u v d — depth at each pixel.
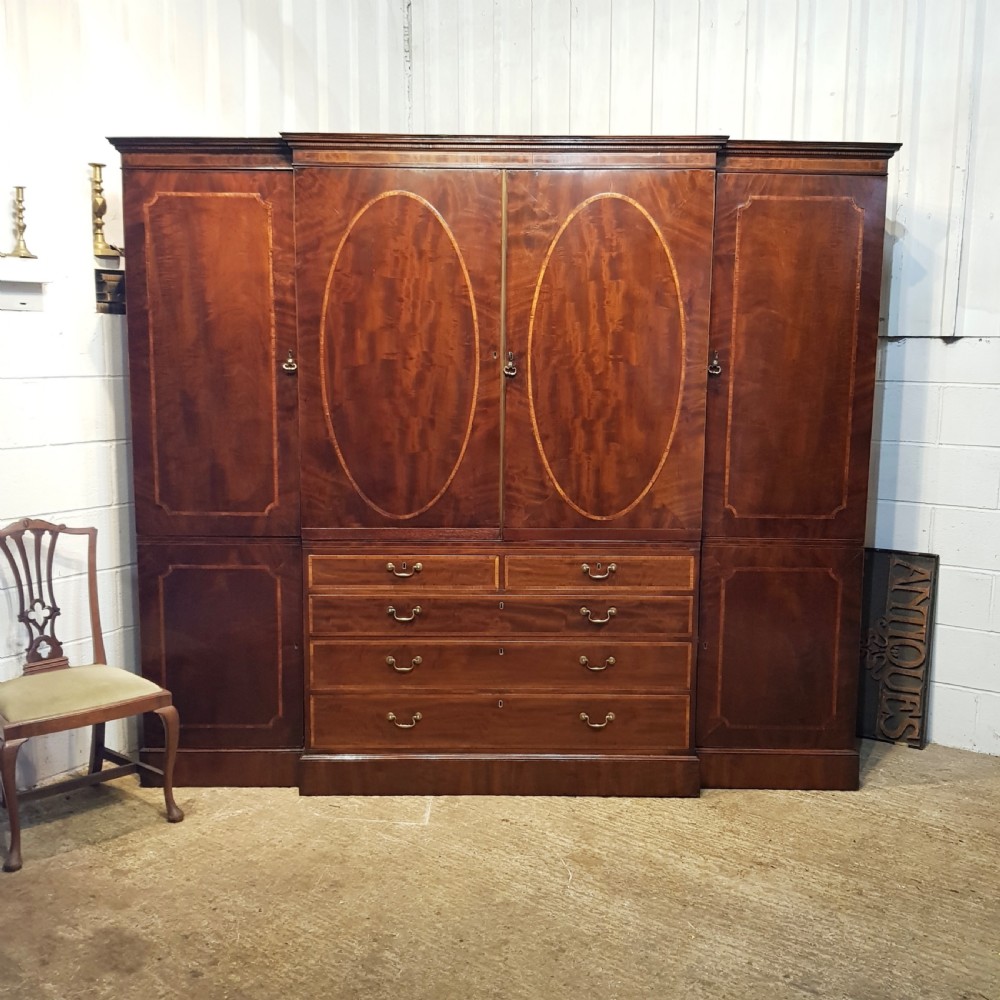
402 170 2.81
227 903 2.39
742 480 2.97
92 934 2.27
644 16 3.60
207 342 2.91
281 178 2.85
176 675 3.03
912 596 3.40
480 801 2.96
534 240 2.84
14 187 2.75
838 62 3.31
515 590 2.97
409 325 2.88
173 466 2.96
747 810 2.92
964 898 2.45
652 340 2.87
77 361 3.02
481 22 3.93
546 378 2.89
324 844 2.69
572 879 2.52
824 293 2.89
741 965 2.18
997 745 3.35
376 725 3.00
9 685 2.66
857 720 3.52
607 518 2.95
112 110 3.02
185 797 2.97
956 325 3.26
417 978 2.12
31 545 2.94
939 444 3.34
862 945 2.26
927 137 3.22
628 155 2.80
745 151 2.83
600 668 2.99
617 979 2.13
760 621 3.02
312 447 2.92
